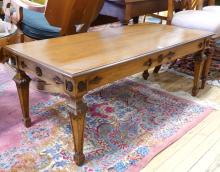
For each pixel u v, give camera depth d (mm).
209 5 3197
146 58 1473
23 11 2086
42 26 2057
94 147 1489
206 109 1949
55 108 1866
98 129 1656
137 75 2498
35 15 2195
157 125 1725
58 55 1357
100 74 1241
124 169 1337
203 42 1960
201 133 1668
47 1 1844
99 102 1984
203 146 1551
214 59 2869
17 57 1433
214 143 1582
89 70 1178
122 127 1688
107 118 1783
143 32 1934
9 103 1907
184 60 2834
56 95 2039
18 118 1731
